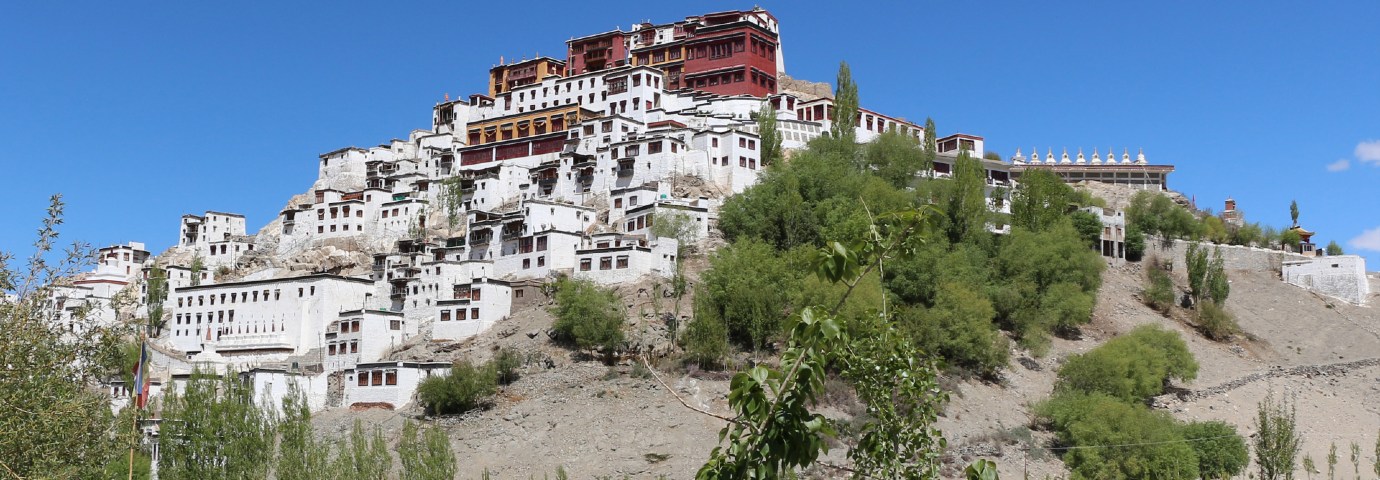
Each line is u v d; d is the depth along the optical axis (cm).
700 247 15638
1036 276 15712
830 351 2759
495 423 12006
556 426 11669
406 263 17262
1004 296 14925
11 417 4800
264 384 13238
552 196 18838
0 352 4922
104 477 5456
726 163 17750
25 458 4816
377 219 19312
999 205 18600
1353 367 15588
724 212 16212
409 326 15275
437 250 17262
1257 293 18262
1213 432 11731
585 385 12406
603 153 18362
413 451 9131
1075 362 13225
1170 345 14112
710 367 12612
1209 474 11381
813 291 13138
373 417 12962
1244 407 13762
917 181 18575
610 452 11044
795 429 2553
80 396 5294
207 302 16975
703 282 14025
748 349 13038
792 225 15538
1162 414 12481
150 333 17738
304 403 10831
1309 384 14875
